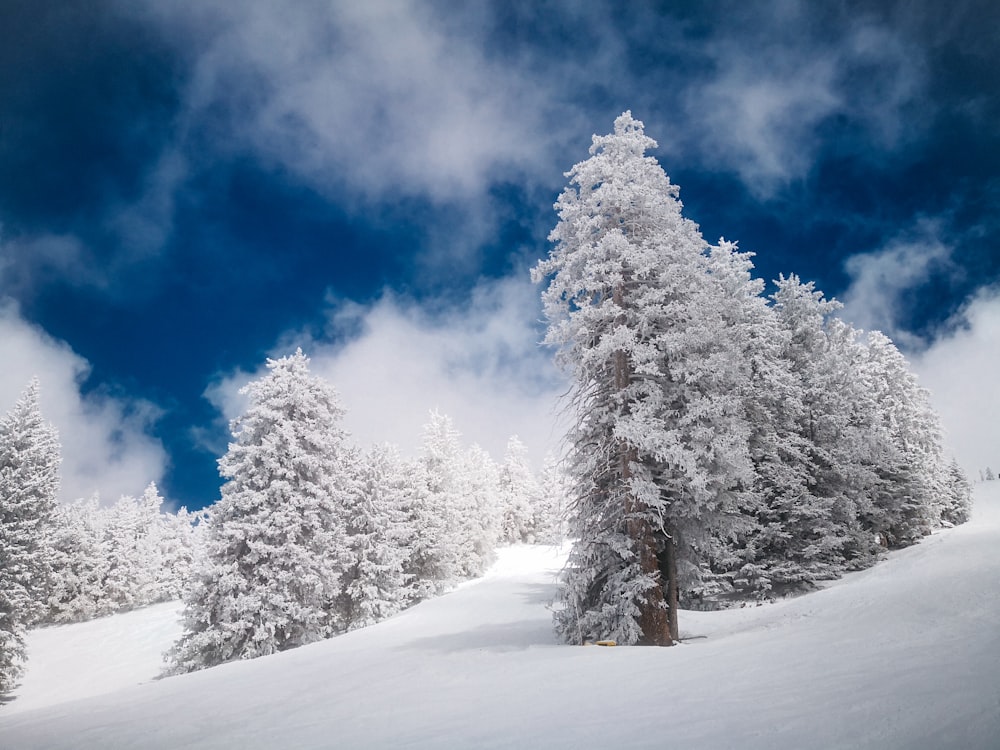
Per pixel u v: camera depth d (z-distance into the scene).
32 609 33.53
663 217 18.06
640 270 17.03
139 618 55.09
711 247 29.09
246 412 32.03
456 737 6.04
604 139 19.20
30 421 35.69
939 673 5.29
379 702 9.50
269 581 28.67
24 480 34.16
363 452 43.78
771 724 4.59
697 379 16.45
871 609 11.52
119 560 62.47
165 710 12.39
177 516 75.56
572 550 17.08
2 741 10.81
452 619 27.59
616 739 4.98
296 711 9.96
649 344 16.78
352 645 22.14
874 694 4.93
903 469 36.62
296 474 31.50
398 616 33.12
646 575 15.47
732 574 26.05
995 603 9.41
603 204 18.64
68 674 38.16
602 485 17.88
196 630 28.53
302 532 31.58
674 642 15.55
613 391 17.80
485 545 65.38
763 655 8.58
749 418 25.09
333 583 32.31
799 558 26.22
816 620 12.23
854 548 28.47
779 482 25.91
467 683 10.27
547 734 5.59
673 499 16.03
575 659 11.61
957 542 23.45
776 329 28.48
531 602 30.97
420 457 58.44
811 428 28.58
